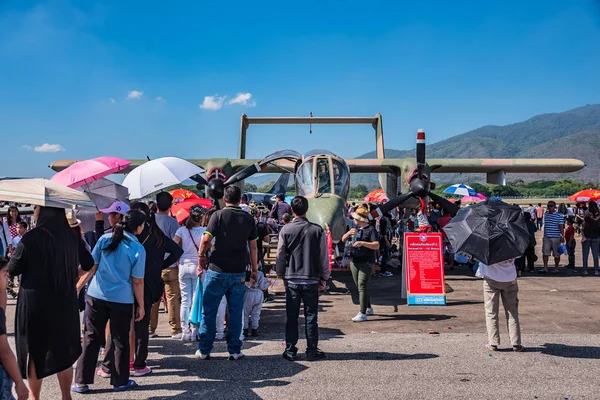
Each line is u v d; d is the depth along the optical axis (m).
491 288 5.64
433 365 5.15
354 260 7.43
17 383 3.16
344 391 4.43
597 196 22.53
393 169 17.19
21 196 3.67
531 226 12.39
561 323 7.05
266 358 5.51
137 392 4.50
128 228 4.64
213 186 12.27
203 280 6.08
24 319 3.77
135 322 4.91
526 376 4.78
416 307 8.43
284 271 5.43
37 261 3.75
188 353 5.75
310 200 10.52
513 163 17.83
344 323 7.30
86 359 4.49
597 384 4.55
